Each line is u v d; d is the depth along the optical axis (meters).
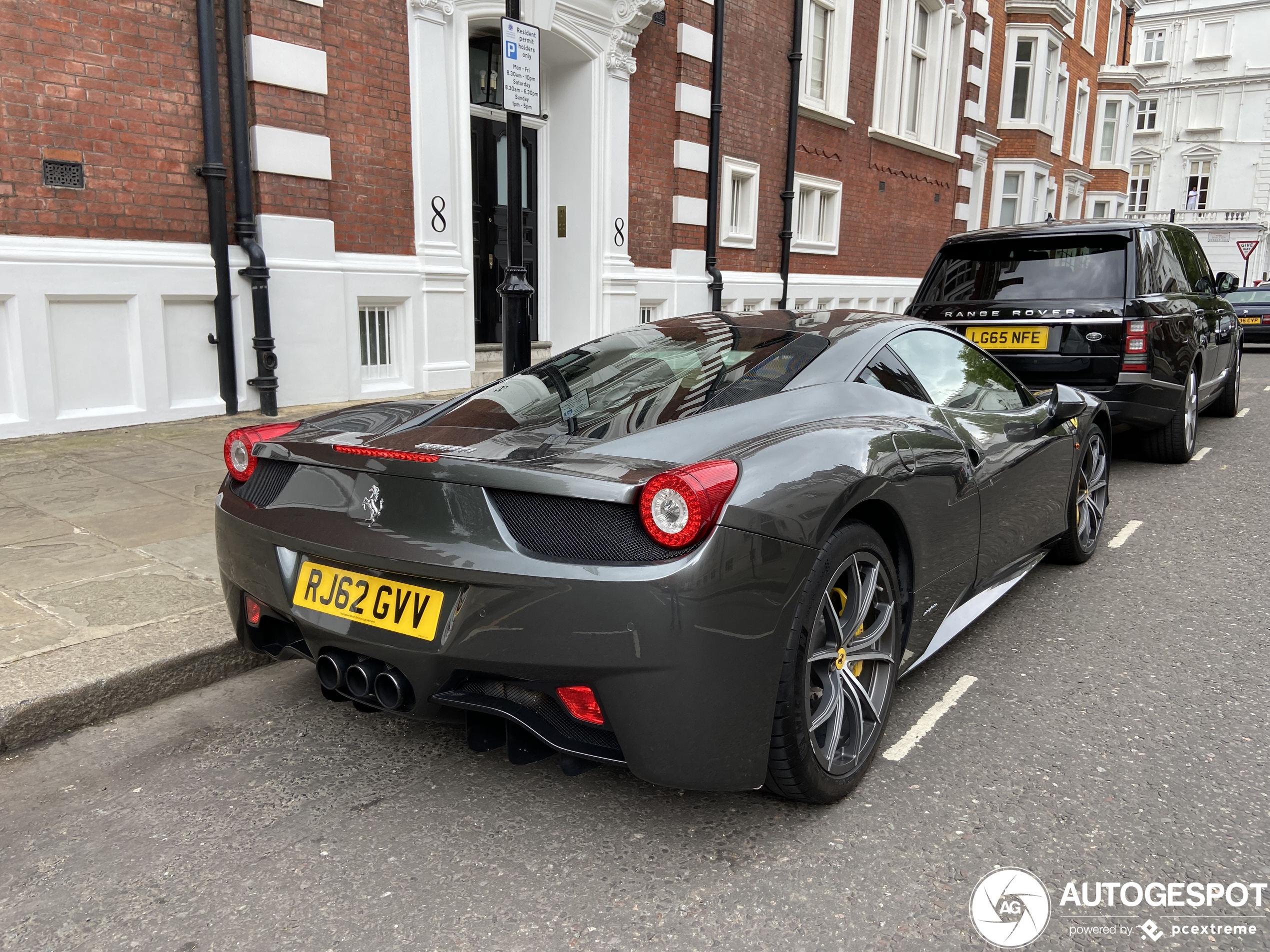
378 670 2.21
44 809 2.35
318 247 7.09
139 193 6.09
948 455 2.81
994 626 3.68
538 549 2.02
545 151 9.67
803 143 12.93
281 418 6.70
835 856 2.16
